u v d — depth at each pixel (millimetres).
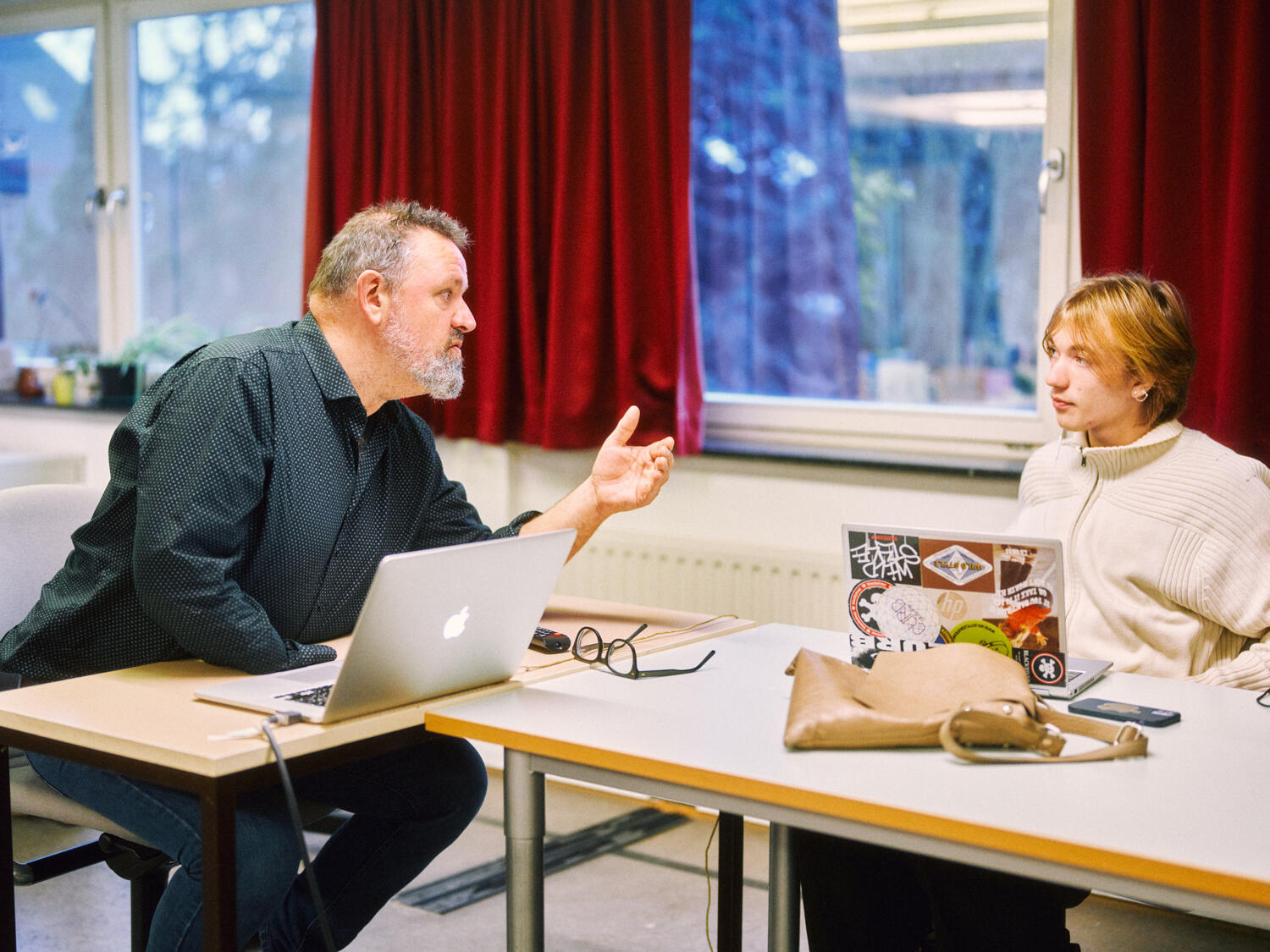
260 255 3719
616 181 2934
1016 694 1391
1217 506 1881
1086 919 2467
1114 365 1925
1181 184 2428
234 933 1350
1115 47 2455
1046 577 1551
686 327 2934
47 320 4105
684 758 1320
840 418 3008
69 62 3961
